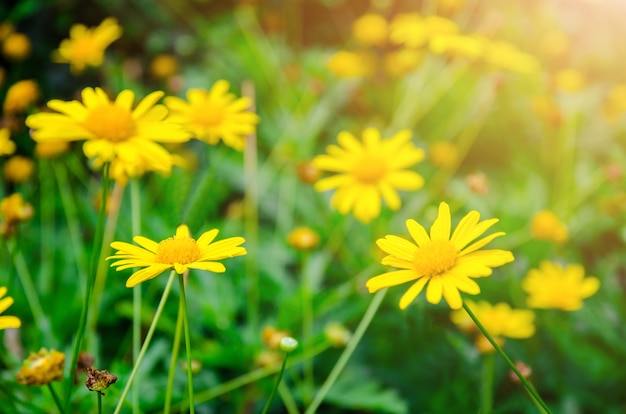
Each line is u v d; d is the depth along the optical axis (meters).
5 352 0.64
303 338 0.72
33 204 0.91
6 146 0.58
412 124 1.01
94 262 0.52
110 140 0.53
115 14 1.43
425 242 0.49
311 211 0.88
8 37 1.09
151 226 0.75
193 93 0.64
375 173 0.67
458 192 0.84
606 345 0.79
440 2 1.15
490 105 1.00
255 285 0.72
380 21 1.21
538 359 0.72
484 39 0.94
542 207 0.89
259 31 1.32
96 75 1.30
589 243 0.93
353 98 1.13
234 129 0.64
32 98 0.82
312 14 1.54
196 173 0.94
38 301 0.71
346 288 0.74
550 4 1.27
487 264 0.48
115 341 0.74
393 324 0.71
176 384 0.67
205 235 0.50
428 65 0.99
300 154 0.93
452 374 0.70
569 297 0.69
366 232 0.83
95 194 0.84
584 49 1.28
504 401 0.66
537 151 1.09
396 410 0.67
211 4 1.49
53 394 0.49
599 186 0.93
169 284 0.51
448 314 0.72
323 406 0.72
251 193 0.80
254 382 0.69
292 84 1.10
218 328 0.70
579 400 0.70
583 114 1.10
